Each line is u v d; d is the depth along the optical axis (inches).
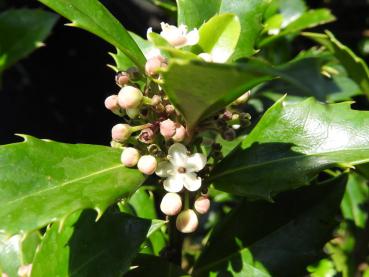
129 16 9.0
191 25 3.2
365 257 4.5
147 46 3.6
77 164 2.7
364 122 3.0
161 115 2.8
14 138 8.6
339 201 3.3
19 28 5.7
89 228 2.9
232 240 3.4
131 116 2.8
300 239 3.3
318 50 4.9
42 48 8.9
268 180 2.9
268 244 3.3
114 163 2.8
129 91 2.6
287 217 3.3
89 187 2.6
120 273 2.8
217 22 2.7
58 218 2.4
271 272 3.3
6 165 2.5
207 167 3.0
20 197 2.5
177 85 2.4
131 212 3.9
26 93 8.9
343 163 2.8
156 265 3.2
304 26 5.0
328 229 3.3
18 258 3.4
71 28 8.9
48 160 2.6
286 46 5.6
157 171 2.8
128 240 2.9
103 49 9.1
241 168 3.0
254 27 3.3
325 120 3.0
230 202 5.6
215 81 2.3
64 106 9.0
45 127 8.9
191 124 2.7
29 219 2.3
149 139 2.7
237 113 2.9
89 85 9.1
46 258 2.8
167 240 3.8
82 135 9.0
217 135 3.9
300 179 2.8
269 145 3.0
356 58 3.8
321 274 4.5
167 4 5.1
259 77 2.2
